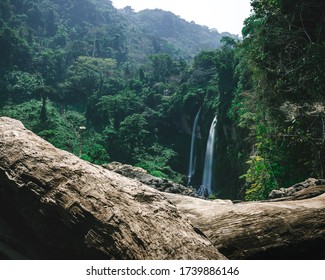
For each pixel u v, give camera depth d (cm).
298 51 947
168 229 256
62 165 303
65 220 279
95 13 10162
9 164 316
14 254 311
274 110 1018
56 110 4522
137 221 257
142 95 4928
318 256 313
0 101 4588
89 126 4334
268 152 1026
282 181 981
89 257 284
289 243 294
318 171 872
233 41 2986
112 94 5066
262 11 1018
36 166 306
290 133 942
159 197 287
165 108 4197
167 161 3741
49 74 5531
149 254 241
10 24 6788
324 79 841
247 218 300
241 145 2036
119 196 276
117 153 3728
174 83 5131
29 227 328
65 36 7862
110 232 254
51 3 9569
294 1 940
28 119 4066
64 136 3691
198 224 305
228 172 2484
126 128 3788
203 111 3550
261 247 287
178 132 4091
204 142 3316
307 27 969
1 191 330
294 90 909
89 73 5334
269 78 1023
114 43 8475
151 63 6481
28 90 4844
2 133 347
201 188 3027
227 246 287
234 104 2183
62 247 301
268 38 967
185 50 12588
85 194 277
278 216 303
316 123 888
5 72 5006
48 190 291
